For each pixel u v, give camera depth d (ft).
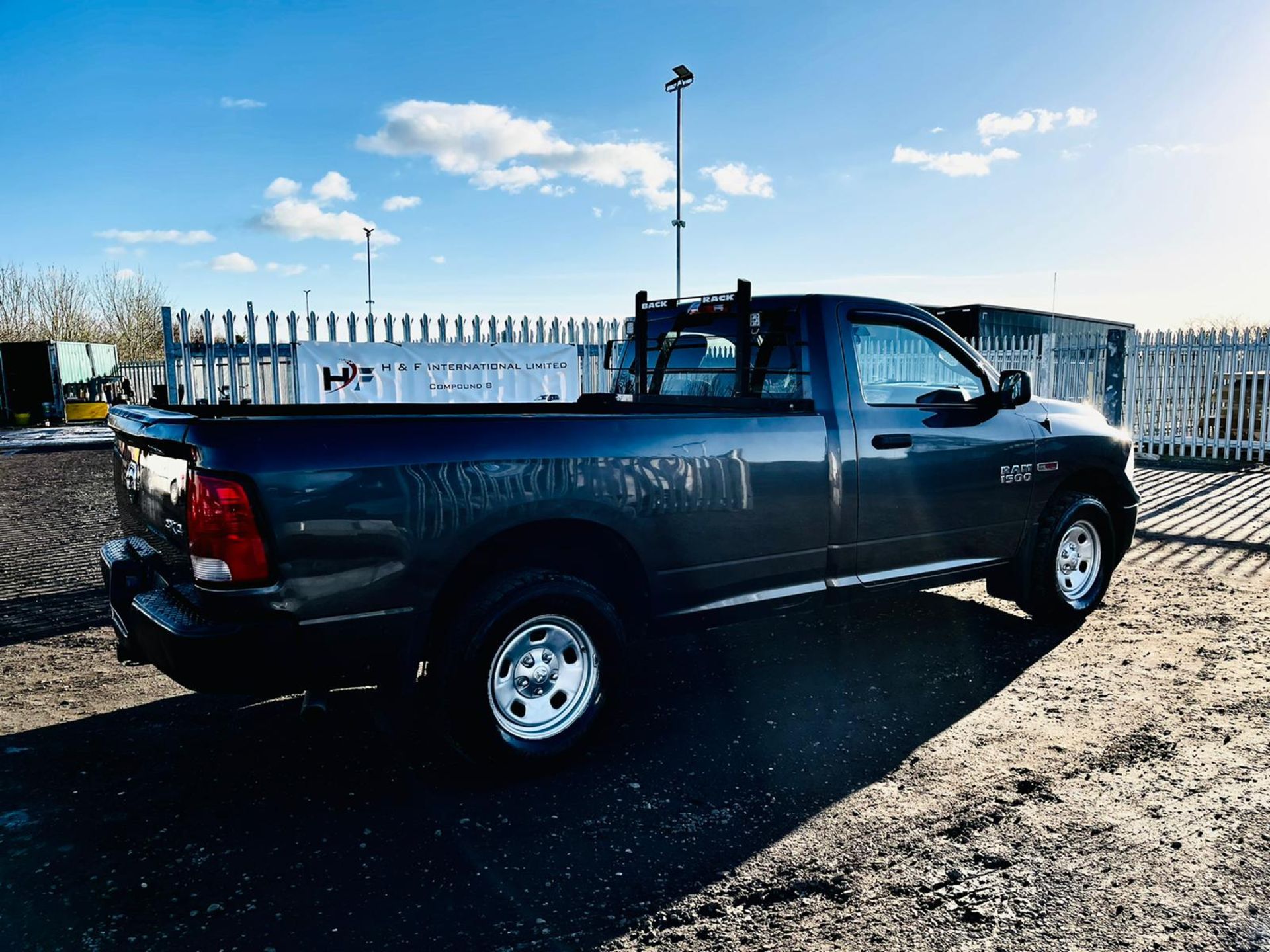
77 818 10.55
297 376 34.04
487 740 11.02
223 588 9.67
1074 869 9.20
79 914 8.63
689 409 15.16
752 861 9.50
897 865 9.34
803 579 13.99
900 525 14.80
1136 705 13.52
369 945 8.16
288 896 8.93
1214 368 47.50
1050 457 16.78
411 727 13.24
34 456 55.83
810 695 14.29
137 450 12.39
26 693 14.67
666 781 11.38
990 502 15.94
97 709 13.98
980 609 19.06
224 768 11.91
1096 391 51.42
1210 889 8.80
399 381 35.47
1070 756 11.82
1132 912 8.47
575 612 11.64
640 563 12.44
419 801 10.98
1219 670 15.02
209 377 37.09
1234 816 10.19
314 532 9.97
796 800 10.81
